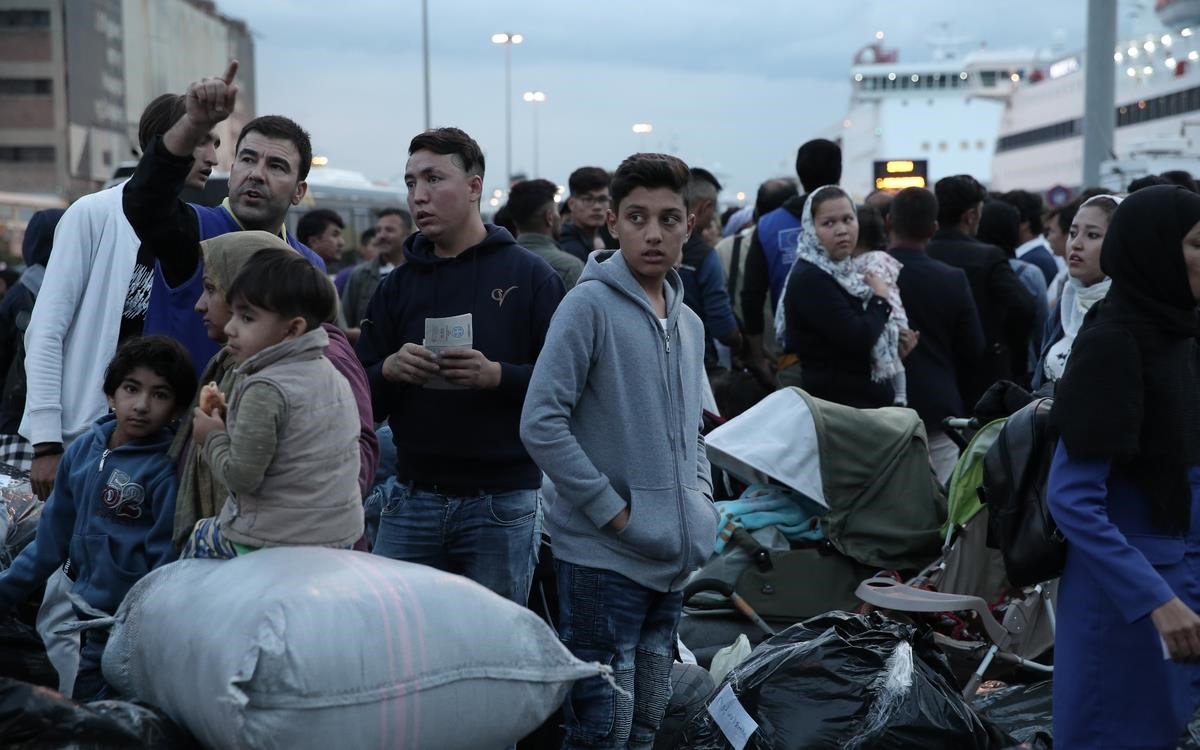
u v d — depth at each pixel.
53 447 4.19
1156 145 23.42
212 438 2.97
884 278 6.14
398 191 24.81
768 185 8.95
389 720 2.75
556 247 7.30
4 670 3.44
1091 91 16.05
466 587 2.94
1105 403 3.07
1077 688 3.28
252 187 4.08
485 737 2.93
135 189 3.72
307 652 2.67
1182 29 40.59
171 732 2.88
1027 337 7.24
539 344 4.13
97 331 4.31
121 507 3.49
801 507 5.76
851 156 71.19
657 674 3.83
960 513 5.28
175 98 4.29
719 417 6.00
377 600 2.79
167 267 4.00
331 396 3.04
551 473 3.53
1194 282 3.10
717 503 5.82
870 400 6.10
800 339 6.20
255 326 2.99
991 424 5.27
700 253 7.36
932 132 63.62
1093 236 5.38
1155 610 3.03
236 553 3.01
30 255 6.03
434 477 4.06
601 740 3.64
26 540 4.25
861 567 5.57
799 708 3.84
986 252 7.18
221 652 2.68
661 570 3.65
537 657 2.97
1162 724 3.19
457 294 4.13
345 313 10.81
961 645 5.07
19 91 60.38
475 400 4.01
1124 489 3.18
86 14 61.12
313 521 2.99
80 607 3.39
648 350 3.65
